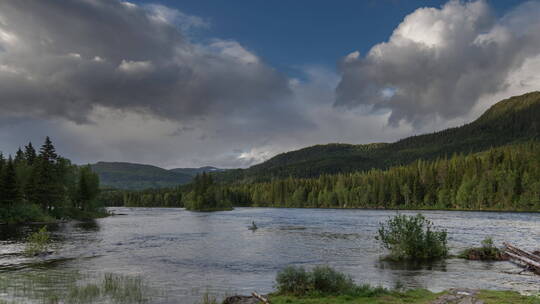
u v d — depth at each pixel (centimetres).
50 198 9188
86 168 11506
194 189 18100
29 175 9231
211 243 4447
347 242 4472
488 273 2578
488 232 5409
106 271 2683
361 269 2755
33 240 3638
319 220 9031
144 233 5766
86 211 10956
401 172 19362
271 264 3005
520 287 2155
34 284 2200
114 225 7531
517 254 3209
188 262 3105
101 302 1794
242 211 16075
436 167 18612
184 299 1886
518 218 8894
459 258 3209
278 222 8388
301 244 4294
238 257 3366
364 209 17775
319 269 2031
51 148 9831
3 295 1920
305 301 1719
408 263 3009
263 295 1903
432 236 3288
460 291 1881
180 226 7294
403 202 18038
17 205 8162
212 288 2162
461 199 14988
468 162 16862
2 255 3428
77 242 4497
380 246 3906
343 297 1788
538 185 12812
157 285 2225
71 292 1952
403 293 1880
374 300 1722
